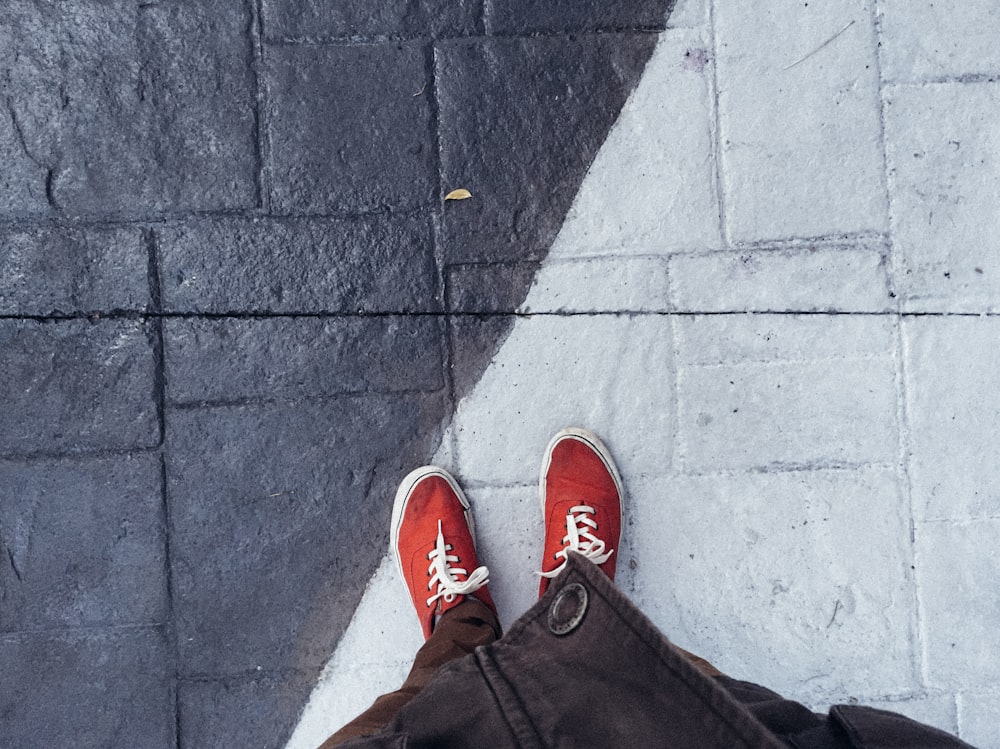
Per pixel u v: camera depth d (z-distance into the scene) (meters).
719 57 1.80
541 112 1.80
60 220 1.77
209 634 1.79
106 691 1.79
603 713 0.99
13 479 1.77
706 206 1.81
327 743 1.32
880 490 1.83
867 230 1.81
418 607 1.76
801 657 1.83
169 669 1.79
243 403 1.79
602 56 1.80
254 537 1.80
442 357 1.81
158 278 1.78
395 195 1.79
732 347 1.82
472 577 1.70
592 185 1.80
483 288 1.80
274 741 1.80
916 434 1.83
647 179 1.81
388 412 1.81
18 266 1.76
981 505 1.83
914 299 1.82
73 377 1.77
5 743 1.78
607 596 1.07
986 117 1.81
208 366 1.78
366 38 1.78
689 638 1.83
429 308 1.80
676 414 1.83
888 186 1.81
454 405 1.81
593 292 1.81
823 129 1.81
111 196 1.77
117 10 1.75
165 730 1.79
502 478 1.83
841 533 1.83
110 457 1.78
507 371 1.81
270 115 1.77
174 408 1.78
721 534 1.83
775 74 1.80
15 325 1.77
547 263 1.81
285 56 1.77
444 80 1.79
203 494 1.79
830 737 1.08
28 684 1.78
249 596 1.79
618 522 1.79
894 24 1.80
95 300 1.77
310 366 1.79
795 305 1.82
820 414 1.83
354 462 1.81
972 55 1.81
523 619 1.17
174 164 1.77
